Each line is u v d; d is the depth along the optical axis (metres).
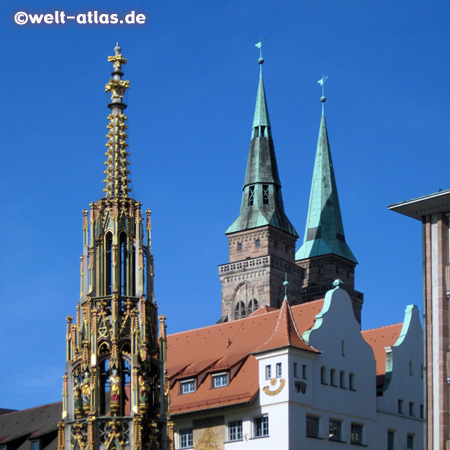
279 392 87.31
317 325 92.19
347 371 93.31
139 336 66.38
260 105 197.12
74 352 66.88
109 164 70.56
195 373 94.50
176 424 93.31
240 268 188.50
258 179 192.62
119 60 73.12
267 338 95.81
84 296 67.88
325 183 198.62
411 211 72.81
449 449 67.69
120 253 68.19
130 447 64.44
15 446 99.12
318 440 88.50
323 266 191.75
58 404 101.75
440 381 69.06
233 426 89.81
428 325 70.56
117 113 71.88
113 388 65.38
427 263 71.69
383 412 95.75
